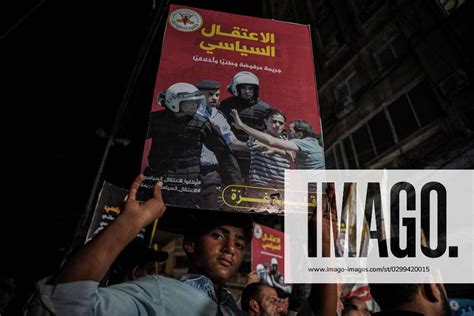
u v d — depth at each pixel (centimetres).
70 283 96
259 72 233
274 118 212
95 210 338
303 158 200
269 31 262
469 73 658
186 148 192
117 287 132
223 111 210
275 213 181
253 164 193
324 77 1104
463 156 645
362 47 987
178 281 150
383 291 139
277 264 536
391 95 844
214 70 228
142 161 184
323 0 1222
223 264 168
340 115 980
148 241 321
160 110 204
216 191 182
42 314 92
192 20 253
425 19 786
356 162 894
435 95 719
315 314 142
